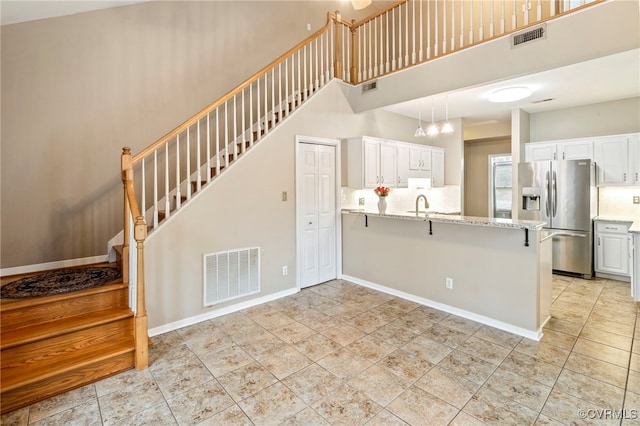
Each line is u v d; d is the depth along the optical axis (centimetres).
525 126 528
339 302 389
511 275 305
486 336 298
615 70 327
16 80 321
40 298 251
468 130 660
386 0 646
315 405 208
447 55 377
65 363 227
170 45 412
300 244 429
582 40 287
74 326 242
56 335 233
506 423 189
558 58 301
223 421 195
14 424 193
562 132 514
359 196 509
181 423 193
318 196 452
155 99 402
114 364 242
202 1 440
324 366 252
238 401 212
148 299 305
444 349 276
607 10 274
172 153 414
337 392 221
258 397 216
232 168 358
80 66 353
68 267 346
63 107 345
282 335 305
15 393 205
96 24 361
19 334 228
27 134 328
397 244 408
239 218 365
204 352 276
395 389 223
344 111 471
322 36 457
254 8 493
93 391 223
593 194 462
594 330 304
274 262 400
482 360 257
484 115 552
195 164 429
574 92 420
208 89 445
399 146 515
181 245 324
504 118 576
